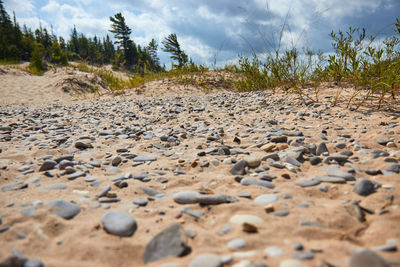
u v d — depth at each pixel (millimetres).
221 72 10617
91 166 2277
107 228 1293
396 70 3693
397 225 1185
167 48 13500
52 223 1340
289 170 2020
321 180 1761
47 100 9656
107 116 5074
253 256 1045
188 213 1449
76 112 5879
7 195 1701
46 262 1062
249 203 1526
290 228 1246
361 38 3859
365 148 2322
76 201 1617
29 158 2547
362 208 1385
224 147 2576
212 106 5336
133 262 1087
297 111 4016
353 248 1059
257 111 4445
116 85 11086
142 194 1743
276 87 6363
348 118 3344
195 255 1086
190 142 2988
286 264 958
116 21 42906
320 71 5309
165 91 9047
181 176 2014
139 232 1289
